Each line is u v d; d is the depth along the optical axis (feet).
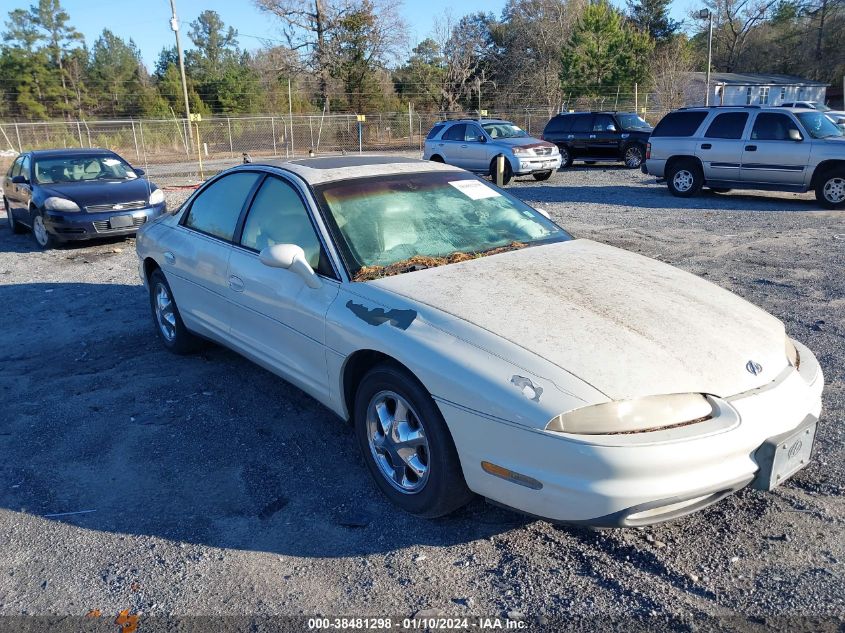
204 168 93.81
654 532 10.16
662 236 33.60
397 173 14.49
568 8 174.50
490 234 13.64
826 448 12.22
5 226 44.45
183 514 11.07
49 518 11.08
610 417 8.54
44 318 22.43
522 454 8.81
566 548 9.89
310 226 12.79
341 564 9.73
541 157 61.82
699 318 10.44
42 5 206.49
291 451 13.01
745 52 234.17
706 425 8.72
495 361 9.27
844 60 215.72
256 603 9.00
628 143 73.31
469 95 172.04
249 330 14.19
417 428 10.47
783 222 37.04
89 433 13.96
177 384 16.35
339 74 154.61
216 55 278.67
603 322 9.95
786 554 9.52
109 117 186.80
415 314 10.44
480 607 8.80
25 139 127.44
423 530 10.44
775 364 10.03
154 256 17.67
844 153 40.86
